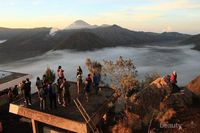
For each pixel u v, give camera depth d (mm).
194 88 19422
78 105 19594
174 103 18094
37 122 19891
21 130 23766
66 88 19297
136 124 17312
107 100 20562
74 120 17078
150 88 19562
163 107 17719
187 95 18625
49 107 19500
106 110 20172
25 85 19594
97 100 20625
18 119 26172
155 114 17625
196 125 15508
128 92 21188
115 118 20109
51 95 18766
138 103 19000
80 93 22266
